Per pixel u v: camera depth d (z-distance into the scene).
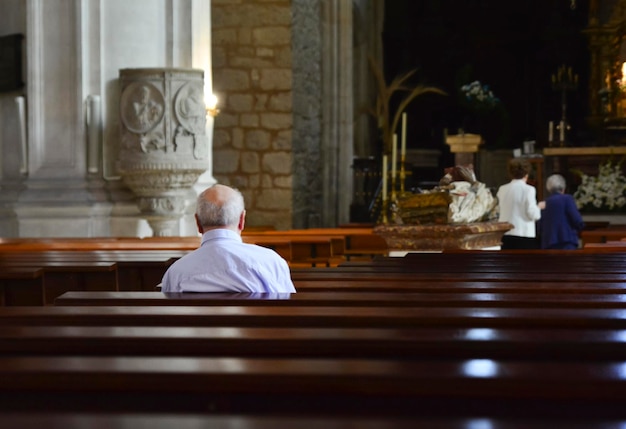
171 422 1.59
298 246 9.24
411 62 26.52
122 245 7.71
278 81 16.75
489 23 26.89
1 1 11.09
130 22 10.90
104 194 10.74
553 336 2.28
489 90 26.25
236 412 1.81
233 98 16.88
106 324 2.76
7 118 11.15
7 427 1.57
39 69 10.76
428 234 7.79
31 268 5.81
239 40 16.80
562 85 23.62
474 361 2.01
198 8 11.43
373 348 2.25
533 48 26.73
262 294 3.46
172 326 2.67
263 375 1.87
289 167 16.78
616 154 17.78
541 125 26.50
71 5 10.70
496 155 24.81
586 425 1.54
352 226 13.73
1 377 1.91
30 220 10.59
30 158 10.77
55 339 2.33
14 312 2.83
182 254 6.84
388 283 4.15
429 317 2.69
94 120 10.72
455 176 8.29
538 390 1.80
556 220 10.83
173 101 10.32
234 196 4.38
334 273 5.11
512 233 10.99
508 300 3.21
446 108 26.47
